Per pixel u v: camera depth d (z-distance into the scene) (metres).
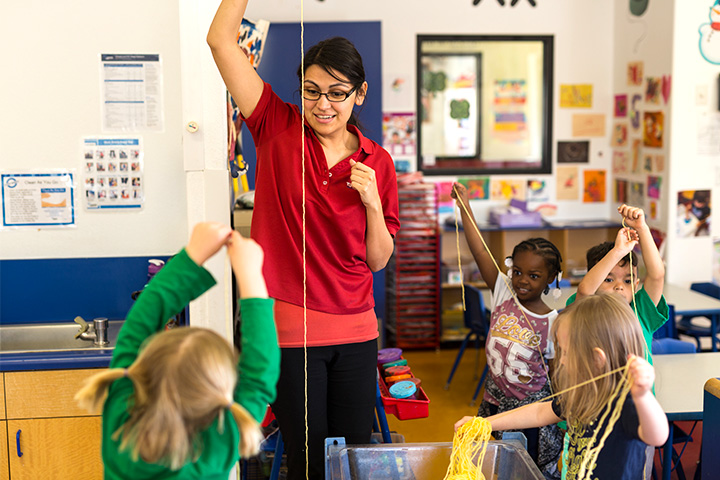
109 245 2.79
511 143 5.63
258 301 1.37
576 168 5.67
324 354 2.08
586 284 2.27
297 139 2.05
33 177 2.74
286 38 4.74
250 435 1.22
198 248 1.41
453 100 5.54
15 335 2.72
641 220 2.26
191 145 2.45
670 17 4.82
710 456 2.06
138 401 1.22
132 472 1.24
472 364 5.16
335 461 1.86
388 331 5.55
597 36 5.55
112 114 2.73
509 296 2.65
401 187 5.28
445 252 5.65
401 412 2.51
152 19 2.71
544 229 5.34
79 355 2.43
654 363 3.07
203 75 2.43
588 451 1.52
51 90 2.71
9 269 2.75
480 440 1.85
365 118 4.93
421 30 5.40
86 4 2.68
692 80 4.84
